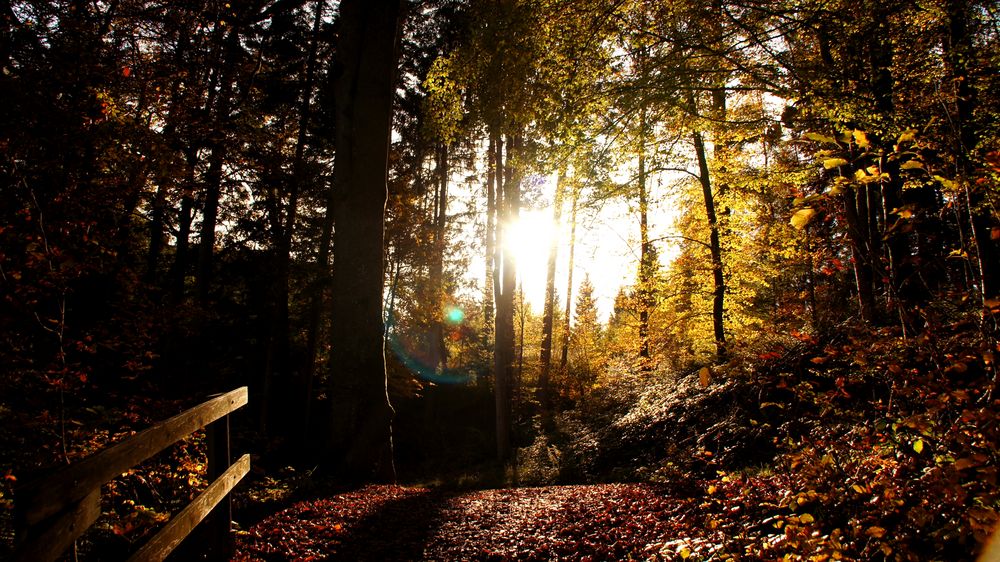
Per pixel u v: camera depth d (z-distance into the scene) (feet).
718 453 30.81
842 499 12.46
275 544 18.11
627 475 39.32
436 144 81.46
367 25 34.24
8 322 16.60
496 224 68.18
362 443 32.55
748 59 26.71
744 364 36.14
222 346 63.26
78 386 19.51
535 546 19.80
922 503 10.38
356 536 20.40
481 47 28.22
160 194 26.53
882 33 22.35
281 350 70.33
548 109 28.60
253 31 59.67
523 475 50.47
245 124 40.47
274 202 62.85
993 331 10.01
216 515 15.01
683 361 57.77
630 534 20.02
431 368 88.69
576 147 29.25
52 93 19.71
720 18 25.05
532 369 97.81
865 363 12.68
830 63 24.71
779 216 46.65
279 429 66.03
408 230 70.54
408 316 77.46
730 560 13.28
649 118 29.50
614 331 116.98
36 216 18.06
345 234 33.76
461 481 51.47
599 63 27.94
